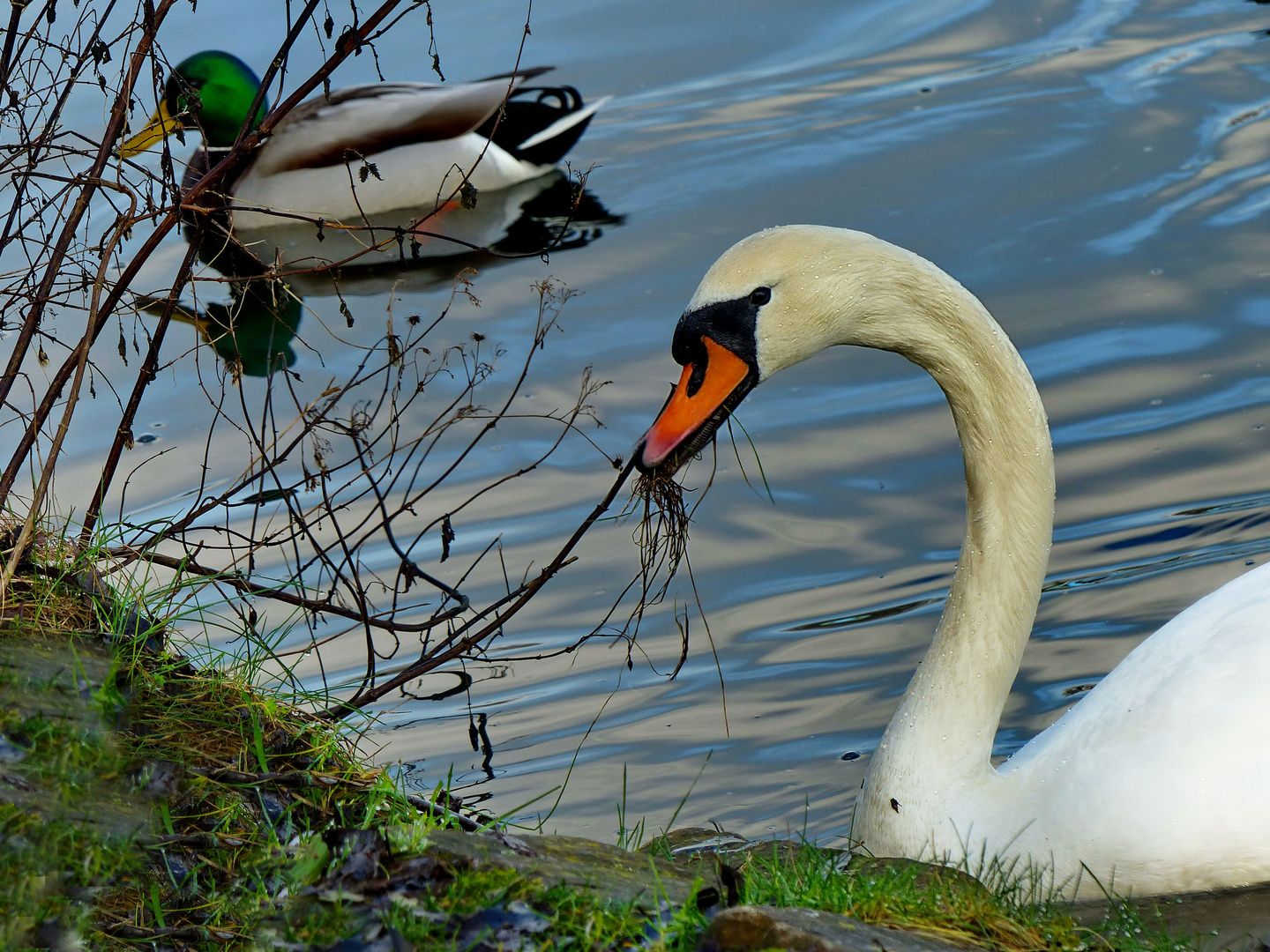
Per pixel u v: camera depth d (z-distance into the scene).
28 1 7.29
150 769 5.47
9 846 4.83
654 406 11.53
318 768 5.71
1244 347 11.66
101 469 11.12
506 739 8.34
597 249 14.30
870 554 9.90
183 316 13.76
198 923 4.69
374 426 11.62
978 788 7.11
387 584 9.75
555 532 10.30
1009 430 7.00
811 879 5.32
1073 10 19.00
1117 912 6.34
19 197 7.36
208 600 9.36
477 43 18.97
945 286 6.87
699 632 9.27
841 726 8.38
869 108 16.69
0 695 5.71
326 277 14.52
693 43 18.92
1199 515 9.96
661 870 5.35
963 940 4.96
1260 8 18.41
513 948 4.48
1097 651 8.96
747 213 14.54
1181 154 14.82
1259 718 6.82
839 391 11.89
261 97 7.23
